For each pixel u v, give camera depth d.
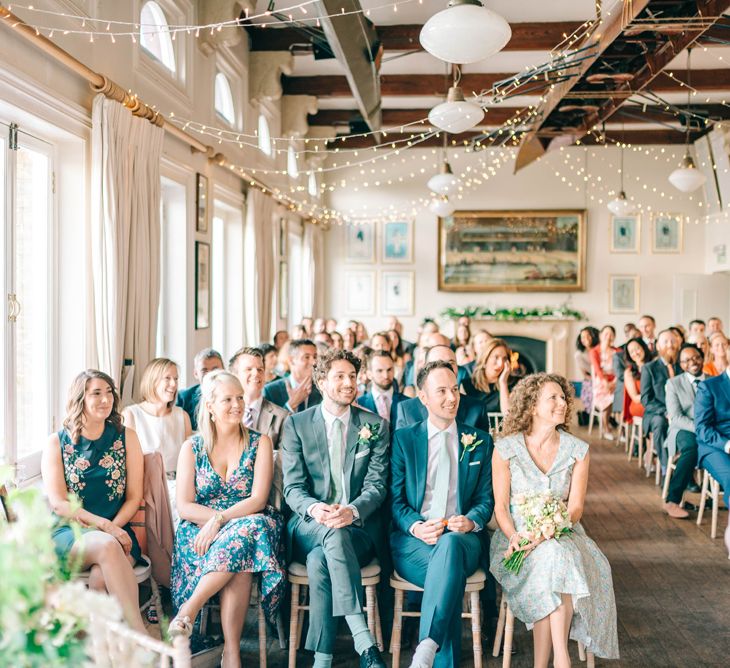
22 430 4.22
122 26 5.01
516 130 8.95
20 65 3.68
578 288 13.38
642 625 3.85
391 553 3.44
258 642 3.65
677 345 7.08
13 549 1.54
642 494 6.68
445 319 13.59
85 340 4.53
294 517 3.54
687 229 13.23
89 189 4.55
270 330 9.34
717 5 4.84
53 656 1.56
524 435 3.50
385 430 3.68
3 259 3.90
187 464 3.54
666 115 12.06
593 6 7.61
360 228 13.71
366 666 3.02
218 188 7.52
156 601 3.53
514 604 3.18
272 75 8.54
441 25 3.52
